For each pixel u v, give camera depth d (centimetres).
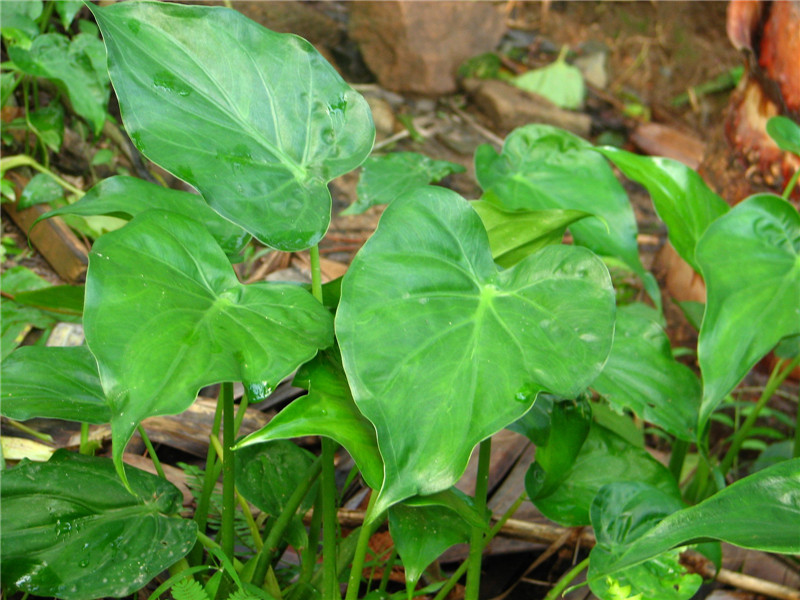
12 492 52
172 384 42
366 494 79
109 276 44
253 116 50
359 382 43
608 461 64
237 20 51
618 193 74
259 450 67
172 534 53
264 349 45
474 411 44
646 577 53
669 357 65
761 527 44
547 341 47
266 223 46
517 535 75
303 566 62
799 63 89
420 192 49
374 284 46
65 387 57
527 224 54
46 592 49
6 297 89
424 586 73
